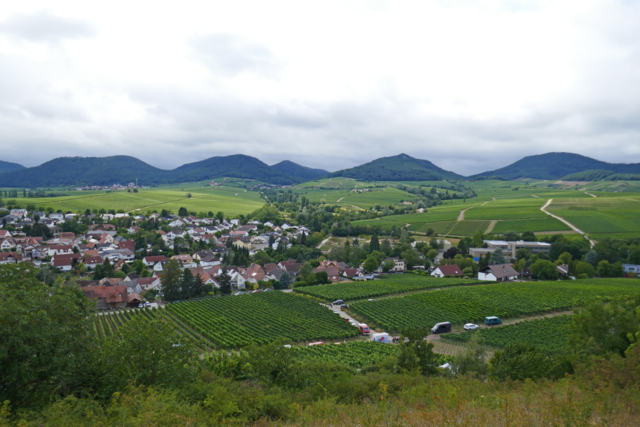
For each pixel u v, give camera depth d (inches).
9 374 779.4
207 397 851.4
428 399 701.9
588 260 5068.9
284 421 745.0
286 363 1176.8
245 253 6205.7
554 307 3280.0
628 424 491.2
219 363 1493.6
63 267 5108.3
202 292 4256.9
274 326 3021.7
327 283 4736.7
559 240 5782.5
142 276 5039.4
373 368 1614.2
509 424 491.2
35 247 5738.2
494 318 2970.0
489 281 4660.4
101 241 6574.8
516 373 1070.4
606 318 1175.6
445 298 3641.7
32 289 971.9
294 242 7071.9
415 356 1374.3
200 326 3024.1
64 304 941.2
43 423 685.9
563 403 535.2
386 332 2930.6
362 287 4352.9
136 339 952.3
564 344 2309.3
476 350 1473.9
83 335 978.1
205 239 7465.6
